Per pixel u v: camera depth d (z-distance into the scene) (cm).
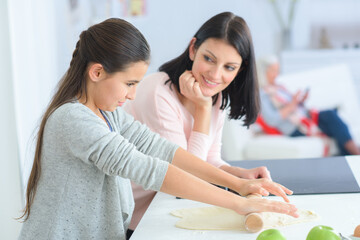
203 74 144
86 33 109
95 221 111
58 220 108
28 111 189
